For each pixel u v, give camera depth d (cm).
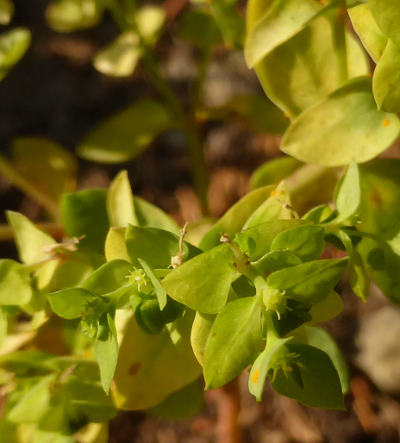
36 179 23
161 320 16
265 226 15
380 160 17
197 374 17
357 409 26
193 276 15
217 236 16
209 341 15
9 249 29
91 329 15
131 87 32
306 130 17
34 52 33
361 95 17
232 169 30
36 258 17
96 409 17
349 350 26
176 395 19
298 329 16
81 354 18
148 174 31
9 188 30
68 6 22
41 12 33
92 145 22
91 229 18
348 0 16
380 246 17
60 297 15
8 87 32
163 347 17
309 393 15
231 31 20
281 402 26
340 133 17
